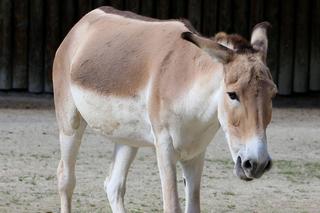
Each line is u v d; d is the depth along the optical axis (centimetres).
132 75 1130
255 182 1734
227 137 972
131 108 1137
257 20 3075
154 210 1465
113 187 1295
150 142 1135
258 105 928
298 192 1653
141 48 1142
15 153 1978
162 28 1146
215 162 1934
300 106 3027
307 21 3084
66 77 1290
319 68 3103
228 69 962
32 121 2497
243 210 1488
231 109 952
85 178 1723
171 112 1062
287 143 2212
